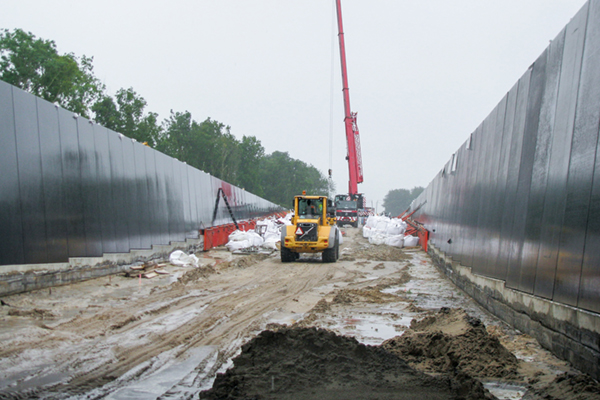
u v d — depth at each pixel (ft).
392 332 24.40
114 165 47.16
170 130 238.68
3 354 18.85
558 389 15.19
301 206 65.21
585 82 20.34
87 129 42.22
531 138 26.84
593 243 17.80
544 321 21.57
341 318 27.84
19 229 32.07
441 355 19.19
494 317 29.27
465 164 45.47
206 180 84.38
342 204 137.49
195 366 18.44
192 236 73.00
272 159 393.70
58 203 36.76
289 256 62.18
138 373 17.44
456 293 38.99
